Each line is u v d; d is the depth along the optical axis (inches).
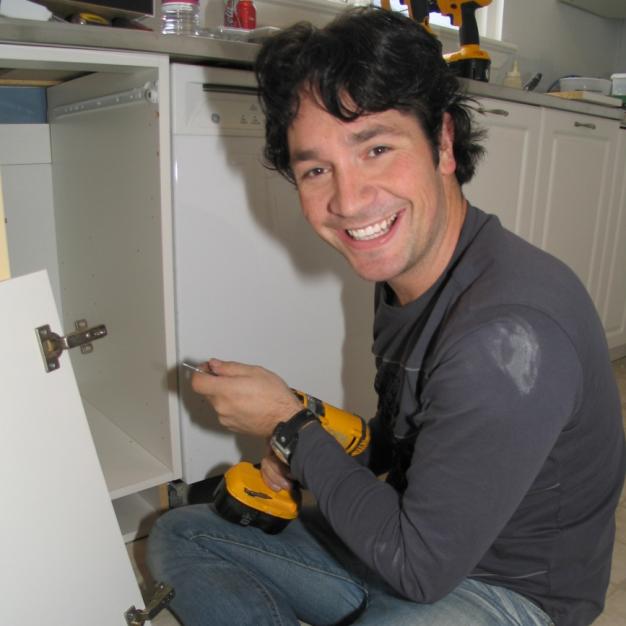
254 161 45.3
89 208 52.4
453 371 23.6
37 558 25.3
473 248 27.4
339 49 23.8
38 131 56.7
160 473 47.8
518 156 67.9
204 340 46.5
